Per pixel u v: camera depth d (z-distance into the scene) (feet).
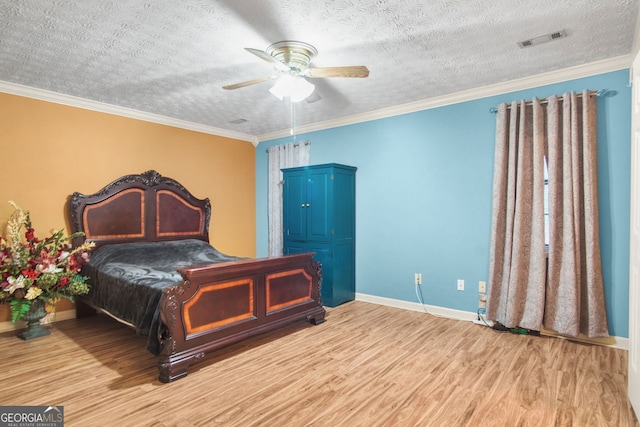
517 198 10.59
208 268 8.43
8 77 10.41
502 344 9.83
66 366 8.63
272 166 17.54
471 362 8.70
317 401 6.98
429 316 12.51
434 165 12.71
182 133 15.53
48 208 11.88
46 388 7.52
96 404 6.89
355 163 14.80
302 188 14.82
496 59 9.37
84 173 12.67
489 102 11.53
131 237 13.53
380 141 14.05
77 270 11.21
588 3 6.87
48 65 9.55
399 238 13.61
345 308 13.58
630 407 6.66
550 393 7.20
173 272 10.65
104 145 13.15
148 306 8.63
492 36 8.14
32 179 11.53
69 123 12.30
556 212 9.99
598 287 9.48
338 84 11.11
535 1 6.79
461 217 12.15
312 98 11.85
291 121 15.56
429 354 9.21
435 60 9.41
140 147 14.15
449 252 12.42
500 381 7.72
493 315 11.10
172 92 11.78
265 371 8.29
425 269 12.98
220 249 17.08
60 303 12.34
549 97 10.13
